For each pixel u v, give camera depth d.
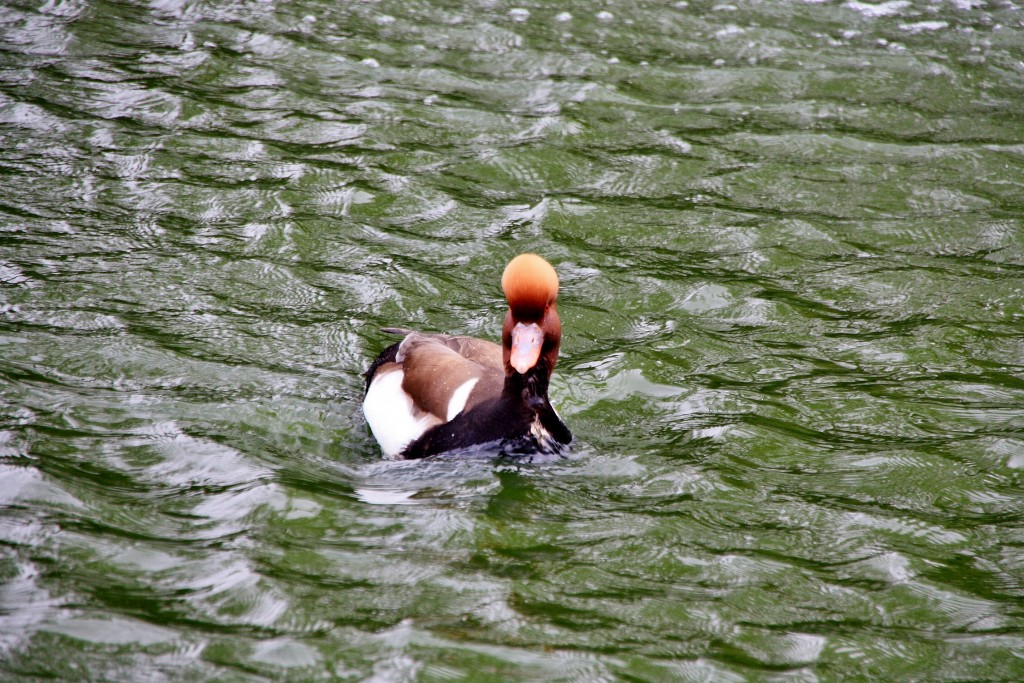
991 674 7.08
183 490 8.73
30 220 13.68
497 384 9.74
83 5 20.33
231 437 9.69
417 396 9.81
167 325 11.63
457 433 9.52
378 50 19.67
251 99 17.58
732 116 18.25
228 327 11.73
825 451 10.00
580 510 8.85
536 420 9.55
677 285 13.28
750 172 16.47
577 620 7.42
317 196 14.92
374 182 15.40
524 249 13.95
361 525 8.42
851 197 15.90
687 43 20.88
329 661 6.82
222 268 12.95
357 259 13.42
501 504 8.87
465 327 12.14
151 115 16.80
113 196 14.48
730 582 7.96
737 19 22.09
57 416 9.74
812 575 8.11
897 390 11.19
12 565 7.59
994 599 7.92
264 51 19.27
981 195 16.03
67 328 11.35
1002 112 18.81
